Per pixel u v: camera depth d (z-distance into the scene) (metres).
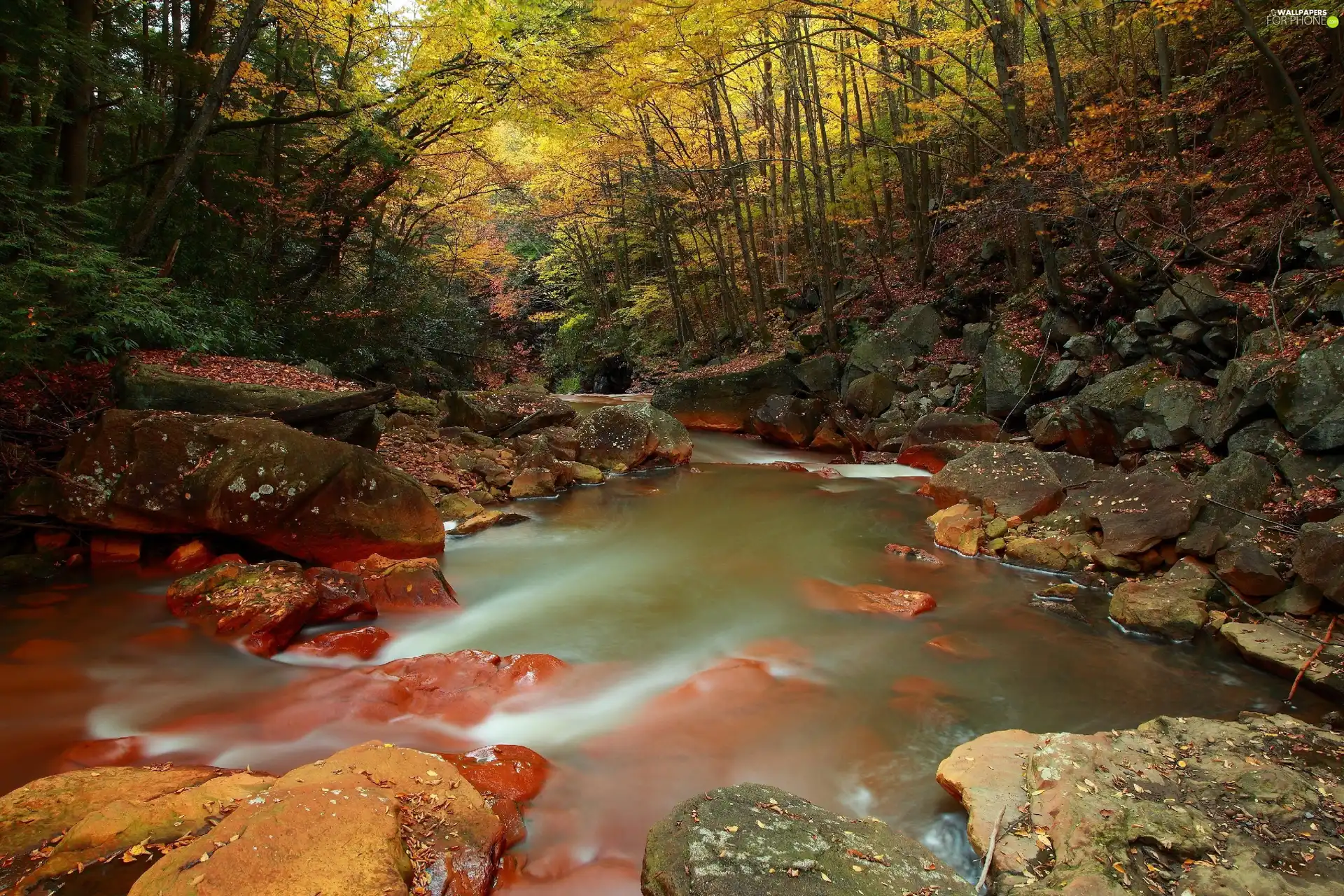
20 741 4.08
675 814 3.27
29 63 8.66
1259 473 7.04
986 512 8.87
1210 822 3.28
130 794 3.29
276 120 12.08
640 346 27.97
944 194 18.25
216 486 6.50
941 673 5.34
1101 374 10.91
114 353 8.59
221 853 2.62
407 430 11.67
